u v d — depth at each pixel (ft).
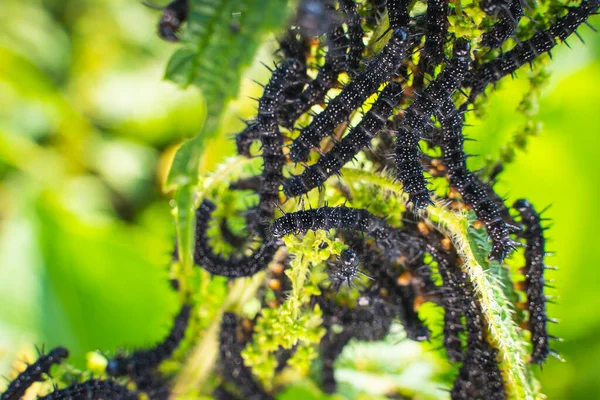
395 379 1.03
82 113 2.20
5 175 2.03
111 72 2.27
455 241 0.74
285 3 0.60
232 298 0.85
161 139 2.21
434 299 0.79
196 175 0.63
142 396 0.88
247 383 0.89
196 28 0.61
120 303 1.31
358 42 0.70
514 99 0.98
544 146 1.38
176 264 0.88
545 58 0.77
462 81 0.69
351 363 1.04
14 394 0.81
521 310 0.80
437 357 1.05
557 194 1.40
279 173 0.74
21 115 2.11
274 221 0.71
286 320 0.76
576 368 1.41
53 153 2.10
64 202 1.63
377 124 0.70
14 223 1.39
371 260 0.78
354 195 0.77
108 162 2.12
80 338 1.26
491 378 0.77
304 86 0.73
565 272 1.41
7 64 2.17
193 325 0.89
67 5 2.42
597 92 1.41
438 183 0.83
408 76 0.70
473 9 0.68
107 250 1.36
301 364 0.80
